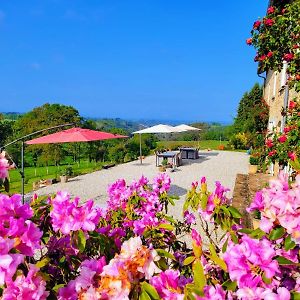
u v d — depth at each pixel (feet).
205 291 4.75
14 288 4.32
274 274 4.41
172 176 51.57
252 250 4.44
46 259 5.96
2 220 4.66
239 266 4.50
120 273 4.38
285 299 4.26
